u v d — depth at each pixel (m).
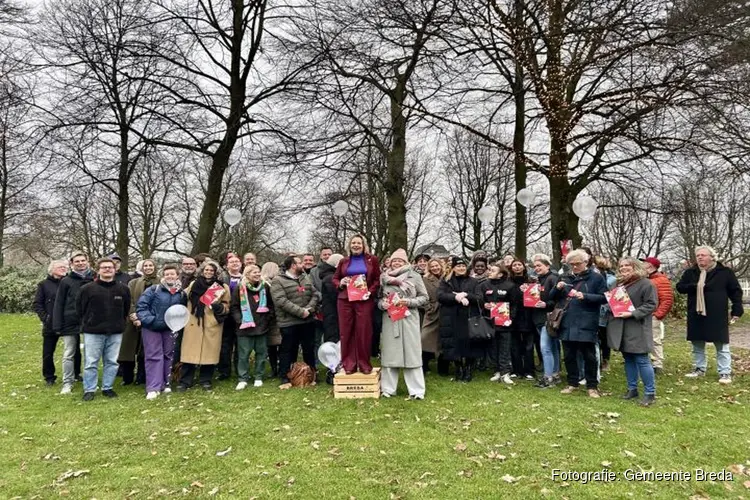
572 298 6.53
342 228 33.25
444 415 5.57
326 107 13.47
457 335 7.09
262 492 3.85
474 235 32.03
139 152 14.15
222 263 9.24
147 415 5.80
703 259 7.34
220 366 7.67
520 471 4.18
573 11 12.09
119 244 14.80
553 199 13.60
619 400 6.17
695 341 7.56
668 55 10.96
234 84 13.98
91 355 6.57
